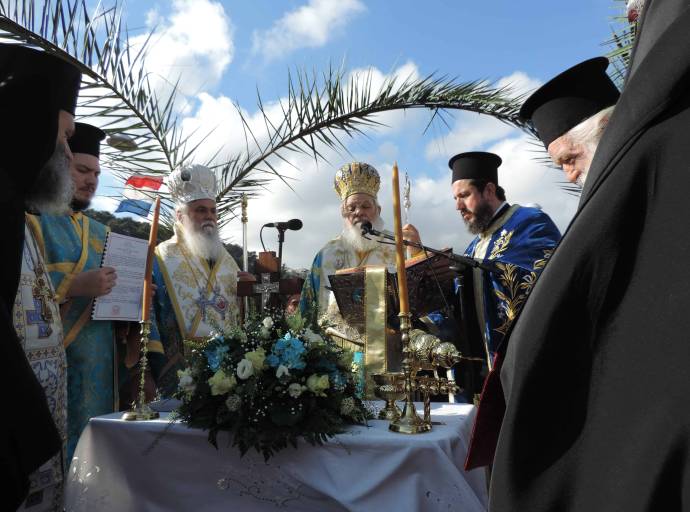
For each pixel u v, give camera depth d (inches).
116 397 125.0
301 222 153.6
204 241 160.2
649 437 25.2
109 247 116.5
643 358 26.5
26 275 75.7
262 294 149.9
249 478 78.0
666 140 28.2
